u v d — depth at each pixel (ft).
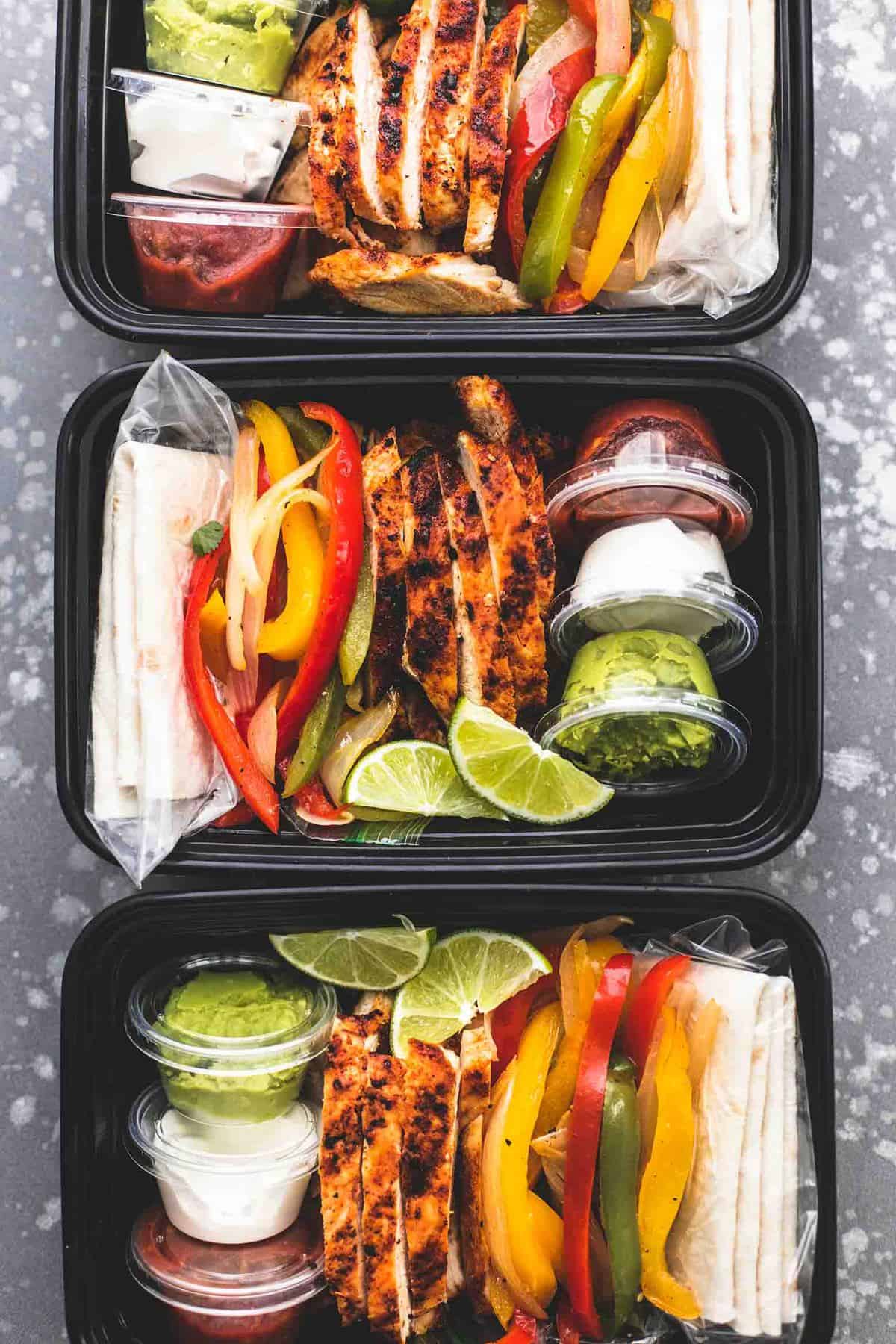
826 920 2.29
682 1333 2.14
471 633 2.07
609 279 2.12
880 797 2.30
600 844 2.12
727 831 2.13
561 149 2.05
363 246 2.11
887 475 2.31
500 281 2.08
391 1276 2.04
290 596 2.09
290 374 2.11
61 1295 2.25
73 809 2.08
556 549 2.20
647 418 2.13
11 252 2.29
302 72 2.14
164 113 2.07
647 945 2.17
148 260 2.10
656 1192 2.08
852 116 2.31
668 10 2.10
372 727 2.12
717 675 2.21
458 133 2.05
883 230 2.30
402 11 2.11
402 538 2.08
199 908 2.14
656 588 2.06
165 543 2.06
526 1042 2.12
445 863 2.09
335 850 2.10
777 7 2.11
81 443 2.11
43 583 2.29
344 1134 2.05
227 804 2.11
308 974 2.14
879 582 2.31
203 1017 2.09
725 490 2.10
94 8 2.11
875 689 2.30
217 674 2.10
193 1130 2.11
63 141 2.09
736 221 2.05
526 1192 2.08
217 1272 2.09
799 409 2.12
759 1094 2.10
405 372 2.10
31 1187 2.26
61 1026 2.11
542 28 2.11
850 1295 2.27
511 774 2.08
